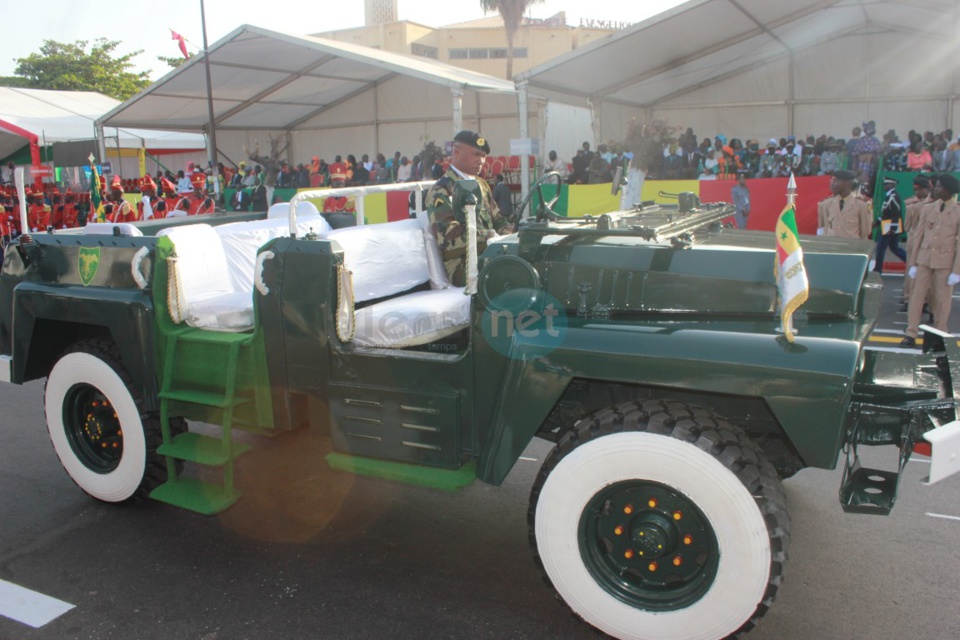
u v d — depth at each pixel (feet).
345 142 78.18
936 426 8.89
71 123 80.12
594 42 45.03
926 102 58.85
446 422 10.27
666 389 9.91
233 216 17.15
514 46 123.85
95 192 53.67
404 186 14.56
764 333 9.00
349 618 10.19
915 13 52.60
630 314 10.05
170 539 12.57
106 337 13.69
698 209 12.89
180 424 13.33
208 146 77.61
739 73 62.95
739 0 43.39
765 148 60.18
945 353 10.94
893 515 12.95
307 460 16.02
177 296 12.57
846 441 9.44
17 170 13.82
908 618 9.97
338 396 10.98
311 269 10.89
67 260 13.46
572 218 12.04
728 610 8.63
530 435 9.61
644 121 66.39
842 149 53.88
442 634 9.80
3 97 84.23
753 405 9.69
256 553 12.05
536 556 9.68
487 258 10.50
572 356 9.23
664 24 44.19
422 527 12.93
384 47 124.88
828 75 60.80
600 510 9.37
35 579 11.32
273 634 9.85
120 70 121.29
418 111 73.31
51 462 16.20
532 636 9.73
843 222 27.81
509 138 70.90
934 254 24.08
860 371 10.57
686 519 8.98
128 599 10.74
